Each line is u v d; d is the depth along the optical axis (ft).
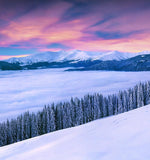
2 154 44.11
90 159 23.95
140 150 22.44
